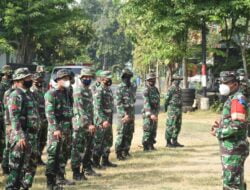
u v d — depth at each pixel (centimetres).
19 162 734
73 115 884
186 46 2488
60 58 4362
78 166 928
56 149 827
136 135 1603
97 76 1059
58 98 827
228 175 658
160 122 1981
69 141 848
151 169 1046
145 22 2475
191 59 2745
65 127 835
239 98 650
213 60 2678
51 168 833
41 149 1070
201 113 2314
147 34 2680
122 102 1152
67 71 835
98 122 1038
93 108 1019
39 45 3569
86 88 938
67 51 4359
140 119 2100
